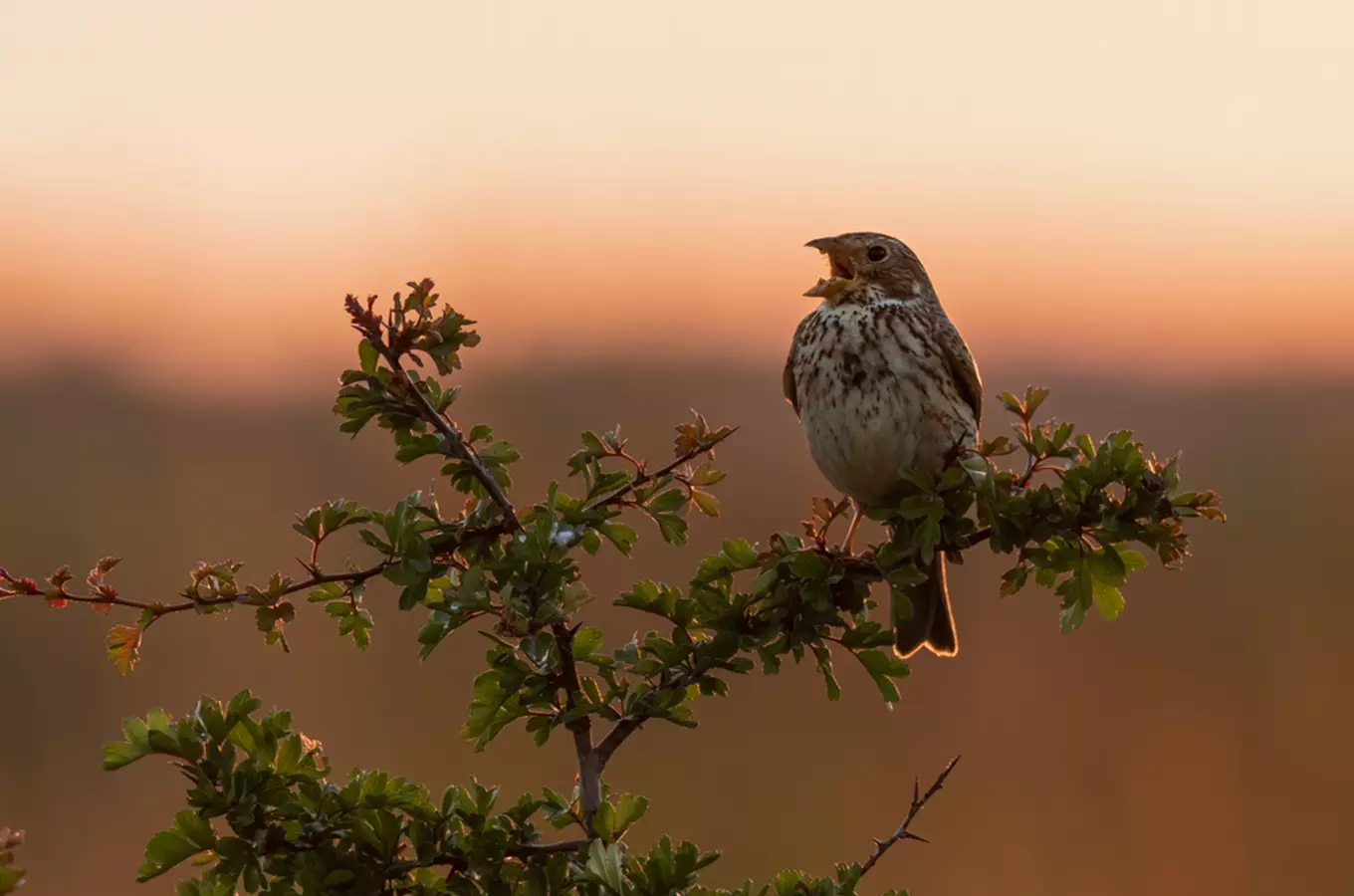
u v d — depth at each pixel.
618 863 7.14
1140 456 8.26
